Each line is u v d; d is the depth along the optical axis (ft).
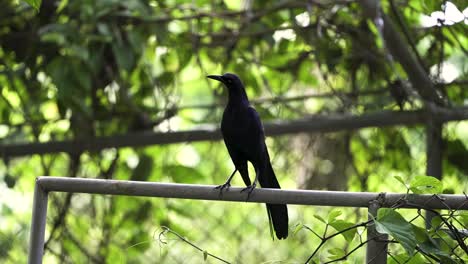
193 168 35.45
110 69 35.27
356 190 36.17
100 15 31.99
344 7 33.60
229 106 25.93
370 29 34.12
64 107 34.96
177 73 35.96
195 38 35.37
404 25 30.60
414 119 31.42
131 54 33.14
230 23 37.96
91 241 34.32
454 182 34.06
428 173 31.68
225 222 34.83
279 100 33.99
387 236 16.90
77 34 32.12
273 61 36.32
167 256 33.58
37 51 34.47
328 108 36.32
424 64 31.30
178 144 33.99
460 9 29.37
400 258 17.85
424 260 18.42
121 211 34.78
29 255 17.44
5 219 37.22
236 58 36.55
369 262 16.88
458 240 17.35
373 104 33.60
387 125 31.68
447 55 34.14
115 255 34.22
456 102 34.35
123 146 33.04
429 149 31.68
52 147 33.19
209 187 17.21
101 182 17.40
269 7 34.91
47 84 35.94
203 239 34.53
